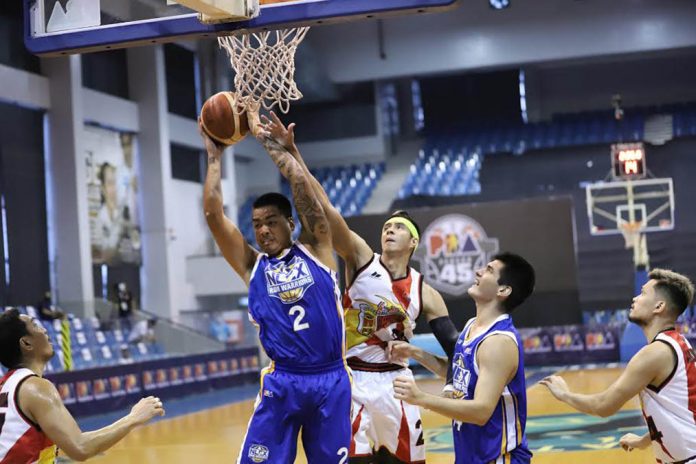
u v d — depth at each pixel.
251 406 15.23
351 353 5.37
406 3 4.81
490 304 4.32
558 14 24.48
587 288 23.03
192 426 12.58
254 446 4.29
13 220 18.59
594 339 19.69
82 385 14.54
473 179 26.22
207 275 23.38
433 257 19.19
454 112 28.69
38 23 5.44
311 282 4.31
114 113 21.45
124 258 21.73
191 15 5.15
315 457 4.32
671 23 24.03
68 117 19.58
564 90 27.70
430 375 19.28
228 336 20.75
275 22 5.01
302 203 4.39
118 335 17.78
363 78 25.41
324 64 25.53
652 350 4.18
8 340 4.16
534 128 27.67
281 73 5.07
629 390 4.18
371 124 27.72
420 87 28.55
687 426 4.17
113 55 22.11
